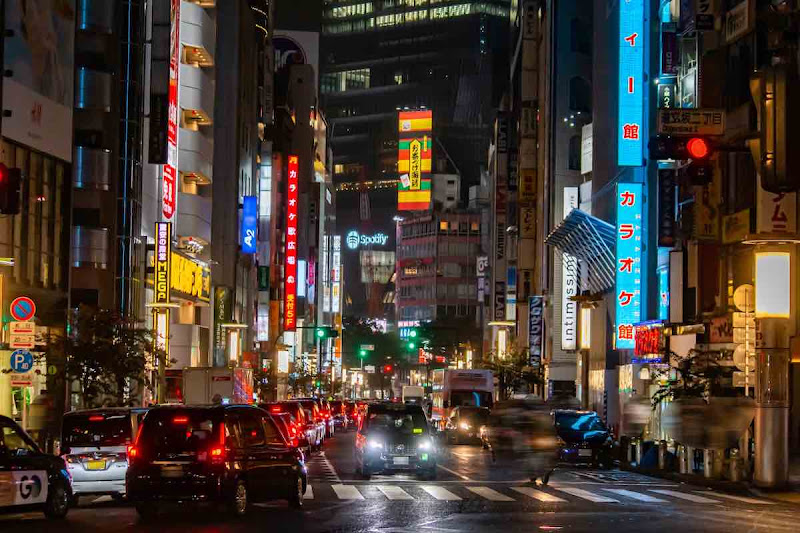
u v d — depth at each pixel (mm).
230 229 89000
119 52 57344
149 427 21094
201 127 79938
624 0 60406
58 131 47062
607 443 41125
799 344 38406
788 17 14828
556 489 29156
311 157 163250
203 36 76250
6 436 23219
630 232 59875
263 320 105375
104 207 56250
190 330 74938
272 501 24984
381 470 32219
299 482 23203
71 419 25031
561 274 89188
